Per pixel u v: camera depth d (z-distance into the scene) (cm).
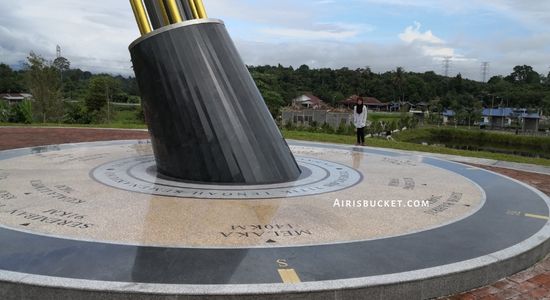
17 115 2397
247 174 680
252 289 339
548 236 491
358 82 10325
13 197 591
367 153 1108
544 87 9900
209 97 690
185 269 373
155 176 725
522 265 443
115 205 559
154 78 710
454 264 400
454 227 514
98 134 1587
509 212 588
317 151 1120
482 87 10712
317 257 407
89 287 335
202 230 472
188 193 619
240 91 715
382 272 378
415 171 866
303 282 354
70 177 720
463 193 691
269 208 559
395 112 9419
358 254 418
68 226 475
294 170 744
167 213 529
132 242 432
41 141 1329
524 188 736
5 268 368
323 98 8994
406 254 422
